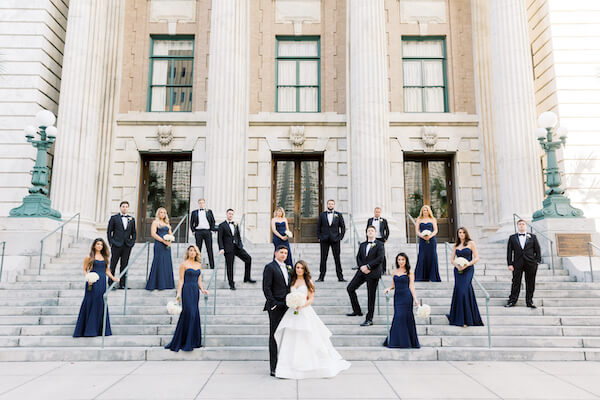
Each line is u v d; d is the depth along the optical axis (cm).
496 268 1079
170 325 758
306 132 1599
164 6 1689
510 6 1442
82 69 1412
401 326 674
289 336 564
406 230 1586
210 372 579
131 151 1586
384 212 1374
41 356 652
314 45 1684
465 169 1585
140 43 1670
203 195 1544
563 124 1409
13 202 1306
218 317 782
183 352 655
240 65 1503
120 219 932
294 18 1689
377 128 1419
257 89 1641
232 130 1440
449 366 618
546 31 1494
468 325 752
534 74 1567
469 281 764
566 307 836
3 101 1356
